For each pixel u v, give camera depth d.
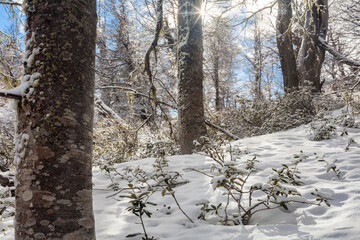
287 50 11.18
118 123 8.99
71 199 1.74
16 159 1.78
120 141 7.96
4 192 3.55
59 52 1.78
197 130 6.53
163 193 2.81
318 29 11.42
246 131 9.38
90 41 1.94
